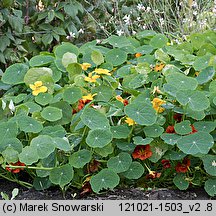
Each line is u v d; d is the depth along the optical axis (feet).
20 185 8.49
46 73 9.26
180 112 8.20
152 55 10.35
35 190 8.27
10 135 7.97
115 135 7.98
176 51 10.09
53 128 8.21
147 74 9.50
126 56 10.30
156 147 8.00
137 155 7.98
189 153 7.45
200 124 8.12
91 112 7.92
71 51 10.27
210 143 7.52
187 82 8.61
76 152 7.71
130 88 9.21
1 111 8.88
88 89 9.20
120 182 8.21
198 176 8.15
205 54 10.44
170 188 8.27
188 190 8.18
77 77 9.01
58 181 7.68
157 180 8.27
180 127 7.97
